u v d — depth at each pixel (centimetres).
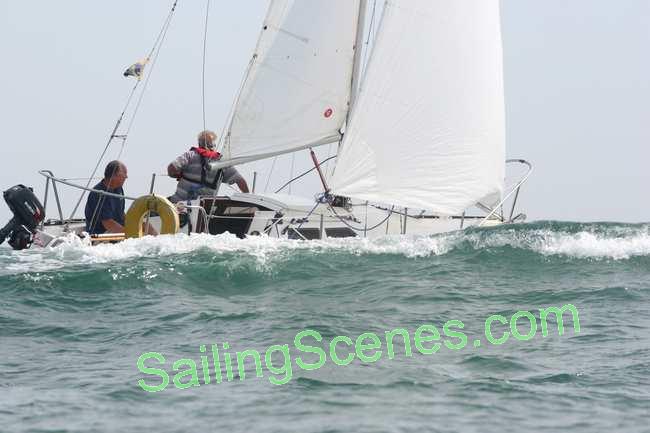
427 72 4866
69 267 3619
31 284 3328
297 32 5112
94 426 1861
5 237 4506
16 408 1981
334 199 5016
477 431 1816
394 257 3919
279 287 3444
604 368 2281
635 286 3375
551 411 1938
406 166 4847
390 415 1914
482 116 4994
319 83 5119
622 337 2638
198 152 4928
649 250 3944
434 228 5097
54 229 4744
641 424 1853
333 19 5103
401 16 4822
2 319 2898
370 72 4803
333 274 3634
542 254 3912
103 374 2272
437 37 4875
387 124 4822
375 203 5166
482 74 4991
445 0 4881
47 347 2589
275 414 1923
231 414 1927
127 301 3175
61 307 3084
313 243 4172
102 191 4512
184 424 1869
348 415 1914
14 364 2395
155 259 3759
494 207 5244
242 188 5194
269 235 4547
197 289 3409
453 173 4928
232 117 5134
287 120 5128
